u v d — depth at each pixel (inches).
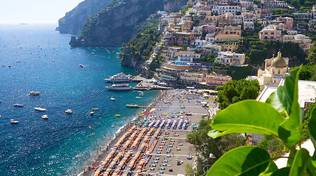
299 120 367.9
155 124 6471.5
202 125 3966.5
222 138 3440.0
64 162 5324.8
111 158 5132.9
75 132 6515.8
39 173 5029.5
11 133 6505.9
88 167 4960.6
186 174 4119.1
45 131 6589.6
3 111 7760.8
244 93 4441.4
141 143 5620.1
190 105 7780.5
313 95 3137.3
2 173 5059.1
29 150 5787.4
